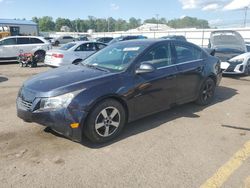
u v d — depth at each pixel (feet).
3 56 50.90
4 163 11.39
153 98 15.38
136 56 14.96
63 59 37.22
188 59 18.10
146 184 9.96
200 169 10.96
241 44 36.22
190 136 14.28
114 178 10.34
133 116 14.60
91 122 12.63
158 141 13.64
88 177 10.41
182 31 135.23
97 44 41.29
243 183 10.01
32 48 53.16
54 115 12.09
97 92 12.66
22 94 13.30
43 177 10.40
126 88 13.79
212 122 16.40
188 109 18.97
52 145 13.05
